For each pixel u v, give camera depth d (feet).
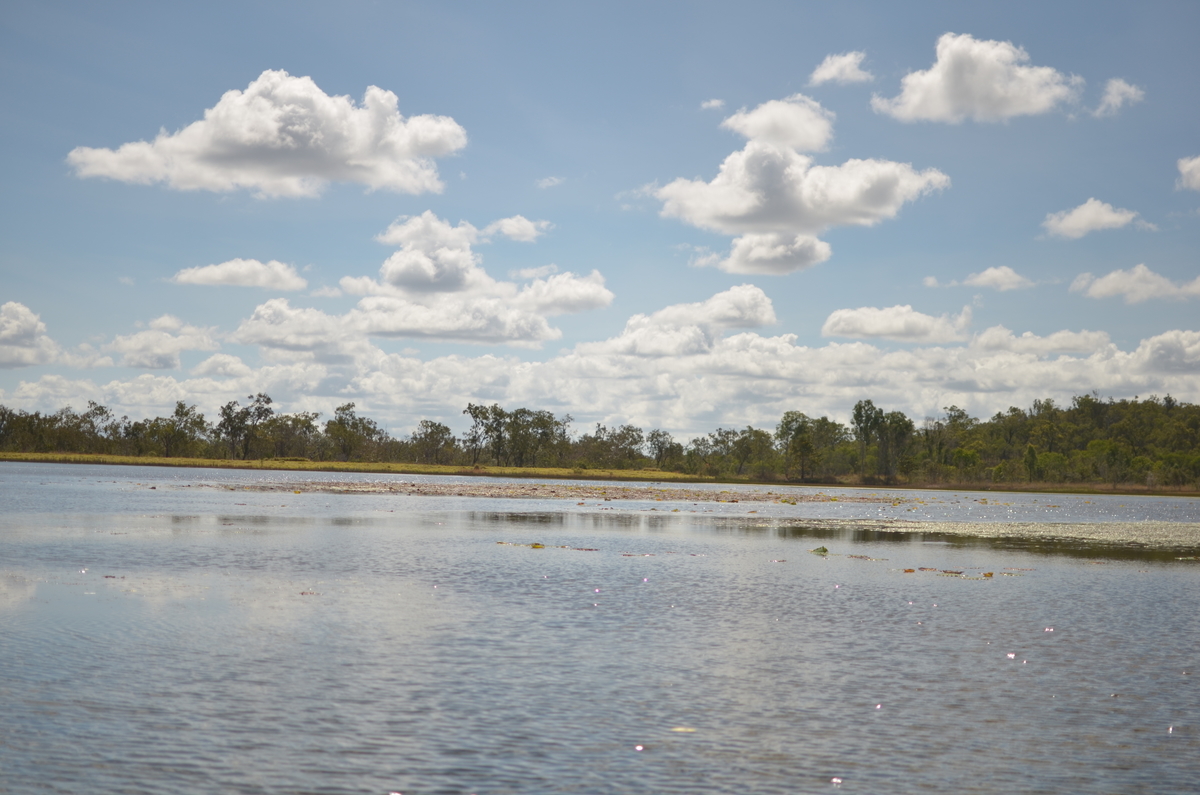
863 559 144.77
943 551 161.27
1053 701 58.49
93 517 188.44
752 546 164.14
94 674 59.31
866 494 519.60
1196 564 145.38
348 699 55.36
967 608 95.30
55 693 54.80
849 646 74.33
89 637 70.08
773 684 61.46
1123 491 643.04
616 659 67.62
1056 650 74.13
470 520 214.90
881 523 241.35
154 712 51.83
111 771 42.93
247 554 128.67
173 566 113.09
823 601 98.37
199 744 46.88
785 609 92.38
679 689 59.67
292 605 86.99
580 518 235.20
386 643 70.95
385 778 43.04
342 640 71.67
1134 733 52.24
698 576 118.01
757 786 43.24
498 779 43.27
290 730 49.39
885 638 77.97
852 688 60.90
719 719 53.36
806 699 57.98
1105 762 47.55
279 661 64.28
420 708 53.98
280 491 340.18
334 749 46.70
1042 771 46.11
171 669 61.21
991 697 59.31
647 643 73.61
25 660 62.39
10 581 97.04
